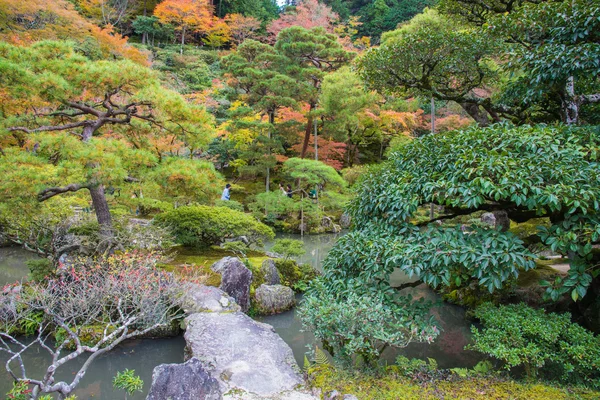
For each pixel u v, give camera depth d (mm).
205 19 26172
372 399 3186
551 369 3826
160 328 5148
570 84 5176
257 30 30266
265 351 4109
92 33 16000
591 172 3215
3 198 4844
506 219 6012
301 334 5602
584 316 4766
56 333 4906
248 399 3324
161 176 5992
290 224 14383
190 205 8844
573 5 4223
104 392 3996
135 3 27141
